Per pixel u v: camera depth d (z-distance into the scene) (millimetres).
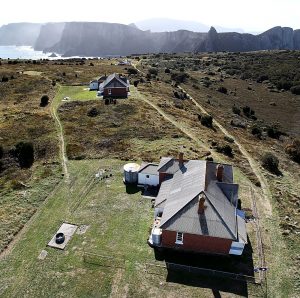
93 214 41750
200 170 40594
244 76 162500
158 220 38406
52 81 103125
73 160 55875
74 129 67250
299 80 144250
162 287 31453
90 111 75188
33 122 70812
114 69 130250
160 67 170875
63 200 44656
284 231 39719
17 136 64625
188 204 35656
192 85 130250
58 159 56062
